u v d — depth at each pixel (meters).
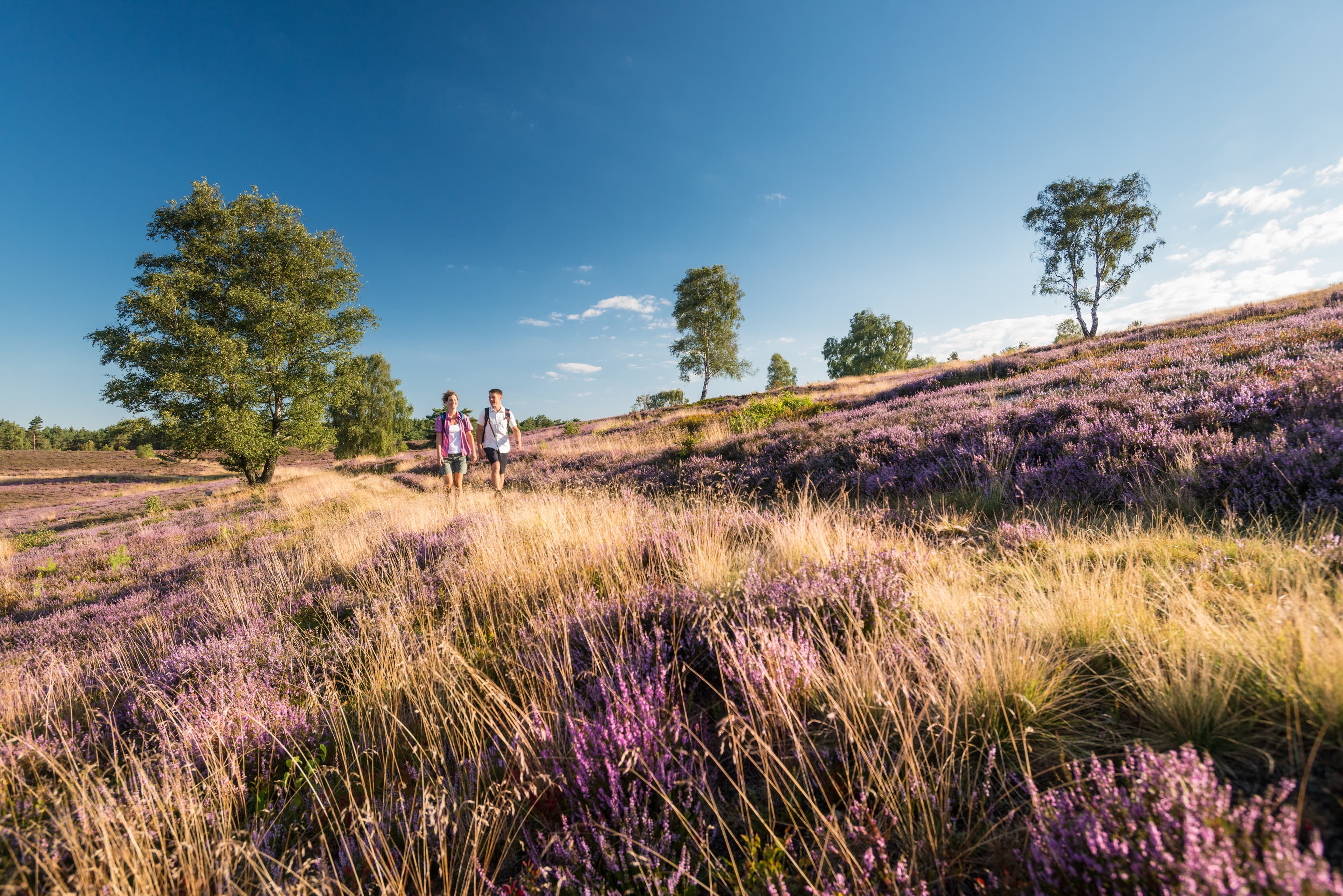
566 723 2.04
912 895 1.18
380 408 64.00
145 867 1.59
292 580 5.64
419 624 3.74
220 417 25.64
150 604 5.91
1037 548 3.48
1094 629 2.13
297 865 1.72
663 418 24.55
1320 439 3.66
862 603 2.57
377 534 6.78
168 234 28.25
